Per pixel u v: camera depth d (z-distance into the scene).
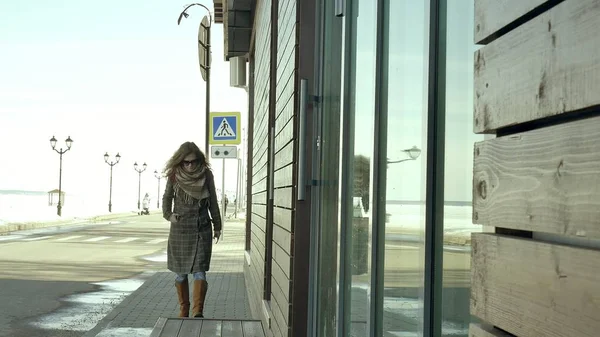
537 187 1.32
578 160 1.18
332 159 4.17
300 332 4.75
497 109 1.51
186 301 7.30
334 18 4.26
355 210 3.45
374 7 3.15
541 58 1.31
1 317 7.97
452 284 2.04
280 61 6.35
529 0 1.36
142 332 7.12
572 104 1.19
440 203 2.18
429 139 2.25
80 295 9.93
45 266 13.89
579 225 1.17
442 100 2.19
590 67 1.14
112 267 14.16
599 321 1.09
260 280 8.05
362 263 3.22
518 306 1.37
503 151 1.48
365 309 3.11
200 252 7.25
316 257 4.60
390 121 2.80
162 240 24.33
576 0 1.19
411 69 2.52
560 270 1.22
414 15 2.50
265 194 7.73
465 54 1.99
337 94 4.07
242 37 13.66
